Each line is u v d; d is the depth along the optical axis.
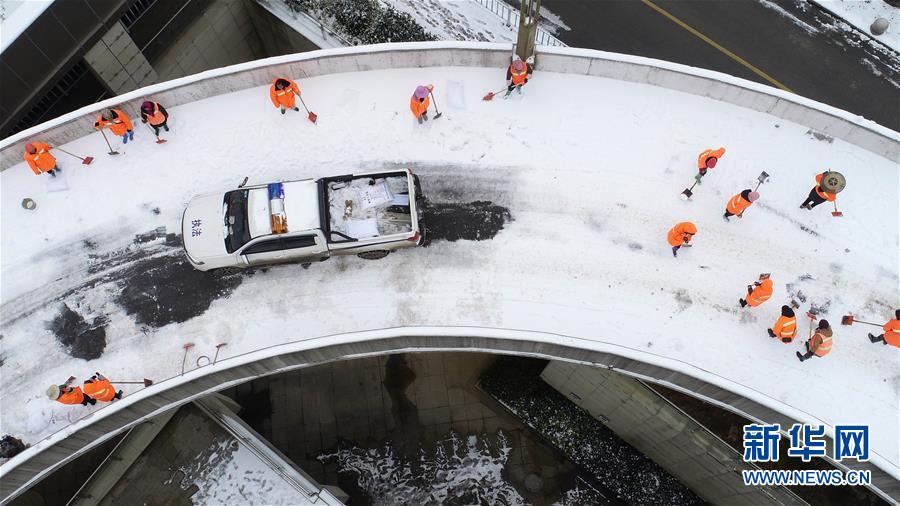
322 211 13.39
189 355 13.68
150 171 15.22
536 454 20.84
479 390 21.44
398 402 21.23
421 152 15.16
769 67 22.78
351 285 14.09
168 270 14.45
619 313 13.71
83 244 14.71
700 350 13.38
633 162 15.02
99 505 16.86
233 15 21.81
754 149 15.12
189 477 17.05
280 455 17.34
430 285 14.04
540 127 15.34
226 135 15.45
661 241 14.37
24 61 15.94
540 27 23.03
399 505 20.06
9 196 15.05
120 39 18.20
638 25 23.33
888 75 22.67
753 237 14.35
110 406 12.54
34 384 13.60
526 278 14.05
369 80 15.94
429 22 21.75
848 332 13.54
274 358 12.98
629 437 20.11
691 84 15.41
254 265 13.93
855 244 14.28
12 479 12.40
